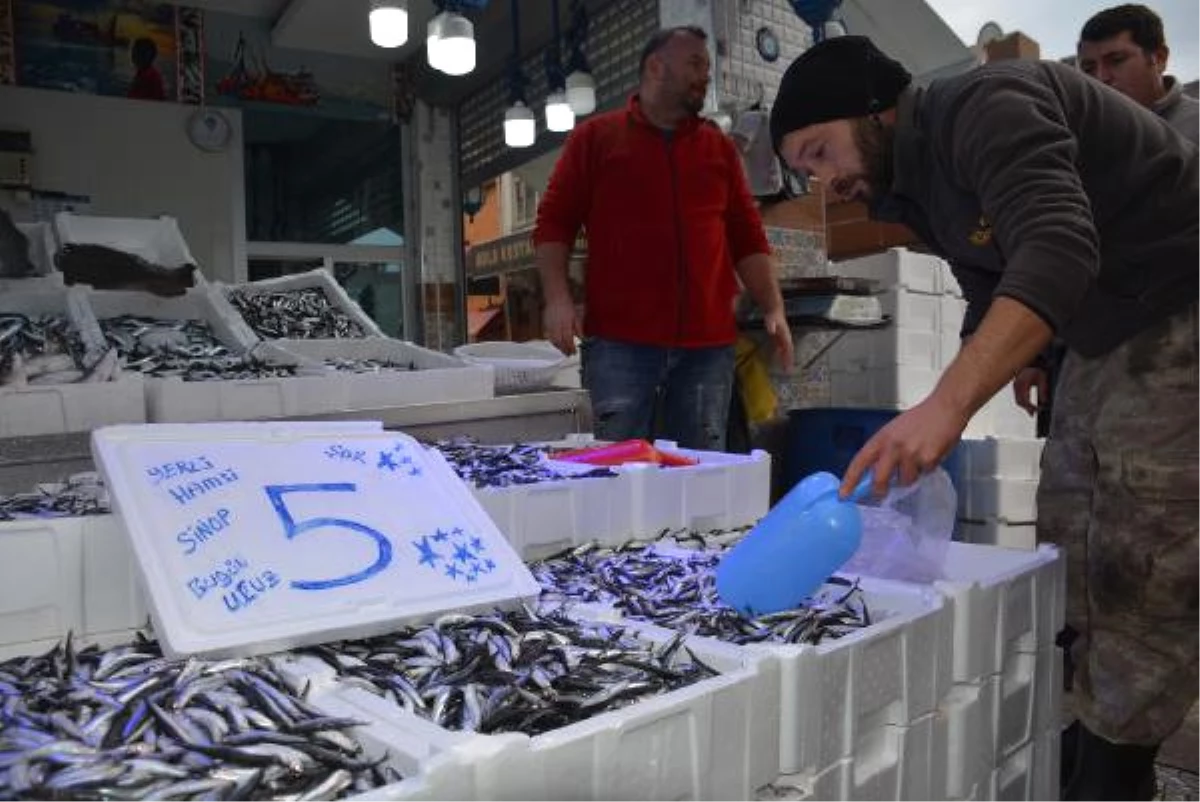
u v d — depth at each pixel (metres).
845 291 4.12
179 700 1.10
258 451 1.55
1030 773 1.84
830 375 4.70
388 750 1.00
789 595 1.59
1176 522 1.84
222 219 7.54
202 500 1.42
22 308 3.18
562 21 6.57
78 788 0.90
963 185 1.79
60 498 1.81
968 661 1.58
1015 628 1.76
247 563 1.36
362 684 1.21
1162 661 1.86
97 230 3.66
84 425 2.47
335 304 4.13
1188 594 1.84
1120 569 1.90
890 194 2.01
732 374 3.72
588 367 3.57
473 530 1.62
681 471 2.25
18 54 6.93
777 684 1.24
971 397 1.48
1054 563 1.90
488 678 1.24
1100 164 1.82
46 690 1.13
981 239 1.87
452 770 0.90
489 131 8.25
